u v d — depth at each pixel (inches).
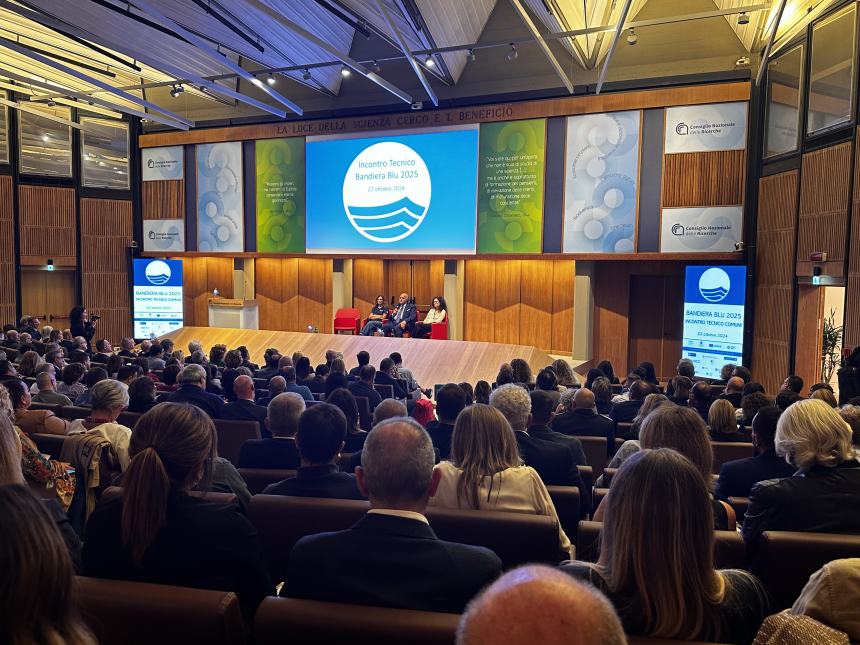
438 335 536.1
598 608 23.2
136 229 670.5
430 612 57.8
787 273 404.5
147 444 73.7
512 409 137.2
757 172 446.0
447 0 451.5
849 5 341.7
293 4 470.3
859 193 333.7
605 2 428.8
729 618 54.4
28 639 35.6
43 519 37.9
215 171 627.8
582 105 488.4
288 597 64.9
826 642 44.1
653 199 475.5
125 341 374.0
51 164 635.5
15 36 499.5
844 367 275.6
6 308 621.3
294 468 135.7
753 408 170.1
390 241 563.5
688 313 452.4
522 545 94.1
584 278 512.7
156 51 533.6
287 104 507.5
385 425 69.6
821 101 368.2
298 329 637.3
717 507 95.9
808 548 83.0
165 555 71.7
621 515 54.8
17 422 158.9
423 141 544.7
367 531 65.6
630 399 223.3
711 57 457.7
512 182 517.0
